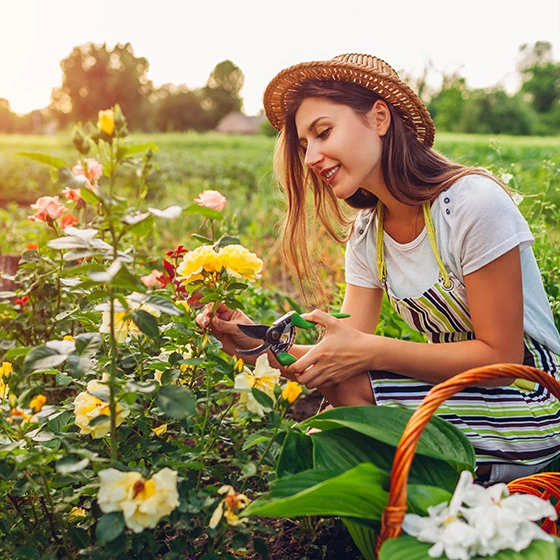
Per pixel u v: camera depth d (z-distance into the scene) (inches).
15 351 64.7
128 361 64.1
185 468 62.8
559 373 76.4
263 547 60.5
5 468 55.2
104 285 62.3
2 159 491.8
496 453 70.3
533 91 2235.5
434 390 51.1
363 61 73.9
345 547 74.7
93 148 51.8
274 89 76.9
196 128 2906.0
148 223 54.0
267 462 62.8
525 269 75.6
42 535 59.4
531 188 141.9
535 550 46.3
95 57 2893.7
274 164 84.0
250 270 65.0
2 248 195.0
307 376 70.8
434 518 49.9
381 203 79.4
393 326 111.0
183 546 57.7
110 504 49.8
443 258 73.4
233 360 65.0
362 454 59.8
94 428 59.3
